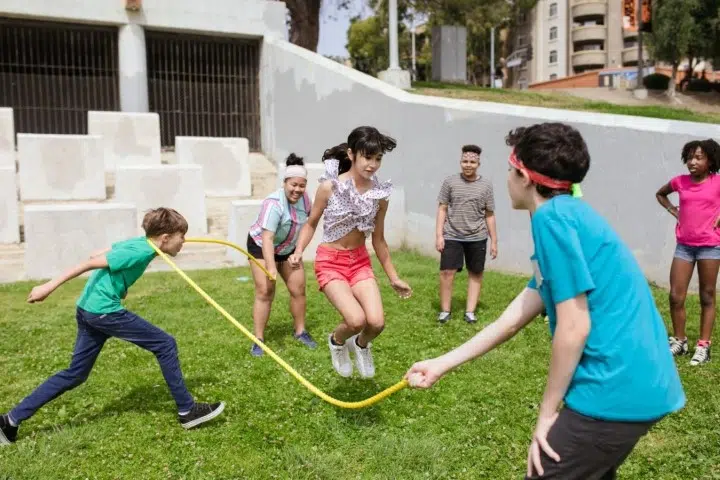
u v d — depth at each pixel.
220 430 4.25
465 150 6.70
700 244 5.39
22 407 4.01
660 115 16.72
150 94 16.72
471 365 5.45
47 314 7.05
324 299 7.68
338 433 4.20
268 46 16.50
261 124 17.16
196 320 6.75
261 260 5.71
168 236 4.20
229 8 16.34
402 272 9.18
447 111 10.13
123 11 15.34
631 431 2.26
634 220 8.15
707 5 25.94
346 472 3.76
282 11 16.89
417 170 10.77
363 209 4.29
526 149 2.42
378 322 4.21
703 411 4.54
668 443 4.11
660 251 7.93
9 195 10.20
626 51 62.88
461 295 7.86
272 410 4.56
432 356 5.73
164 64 16.94
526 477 2.40
